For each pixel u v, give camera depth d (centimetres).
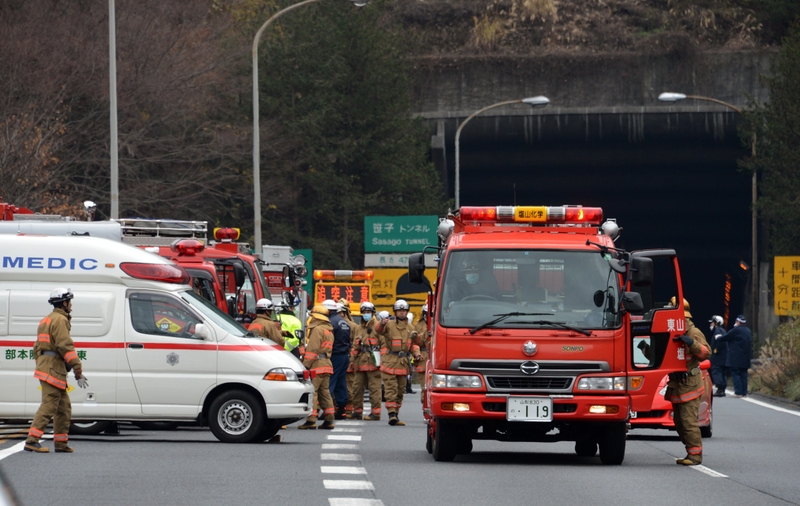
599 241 3566
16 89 9562
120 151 11581
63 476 3016
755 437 4791
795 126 11988
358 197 13800
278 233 13825
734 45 15300
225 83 12631
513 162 14450
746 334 8275
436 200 14500
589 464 3581
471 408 3369
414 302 10681
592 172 14638
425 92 14762
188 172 12238
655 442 4544
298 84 13650
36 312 4138
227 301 5394
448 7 15775
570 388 3381
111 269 4153
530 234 3609
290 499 2647
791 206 12125
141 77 11094
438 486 2920
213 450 3784
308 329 5000
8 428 4625
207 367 4103
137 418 4109
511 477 3142
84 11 11069
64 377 3622
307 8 13962
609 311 3428
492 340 3388
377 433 4750
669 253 3709
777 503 2709
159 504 2545
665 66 14438
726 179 14588
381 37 14075
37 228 5038
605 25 15288
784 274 10512
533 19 15400
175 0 11919
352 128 14038
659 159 14138
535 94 14575
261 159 13712
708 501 2719
